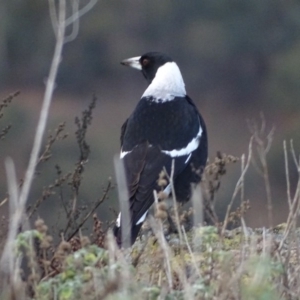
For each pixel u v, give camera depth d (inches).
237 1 2017.7
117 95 2048.5
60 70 2044.8
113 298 273.7
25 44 2034.9
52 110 1910.7
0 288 297.0
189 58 2037.4
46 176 1119.0
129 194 433.7
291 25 2015.3
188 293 288.7
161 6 2038.6
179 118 474.9
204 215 395.2
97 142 1638.8
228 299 295.7
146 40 2053.4
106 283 285.3
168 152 460.8
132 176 444.5
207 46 2015.3
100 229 391.9
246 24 2015.3
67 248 308.5
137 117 477.1
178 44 2034.9
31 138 1584.6
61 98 2003.0
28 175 297.4
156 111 479.2
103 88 2044.8
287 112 1910.7
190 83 2028.8
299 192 342.3
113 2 2060.8
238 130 1913.1
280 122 1877.5
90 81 2052.2
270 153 1453.0
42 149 1055.6
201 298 296.4
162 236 326.0
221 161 392.8
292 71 1911.9
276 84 1930.4
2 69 2021.4
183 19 2042.3
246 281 313.3
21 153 1530.5
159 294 297.7
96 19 2043.6
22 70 2034.9
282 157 1438.2
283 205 1337.4
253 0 2007.9
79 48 2049.7
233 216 354.6
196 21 2028.8
